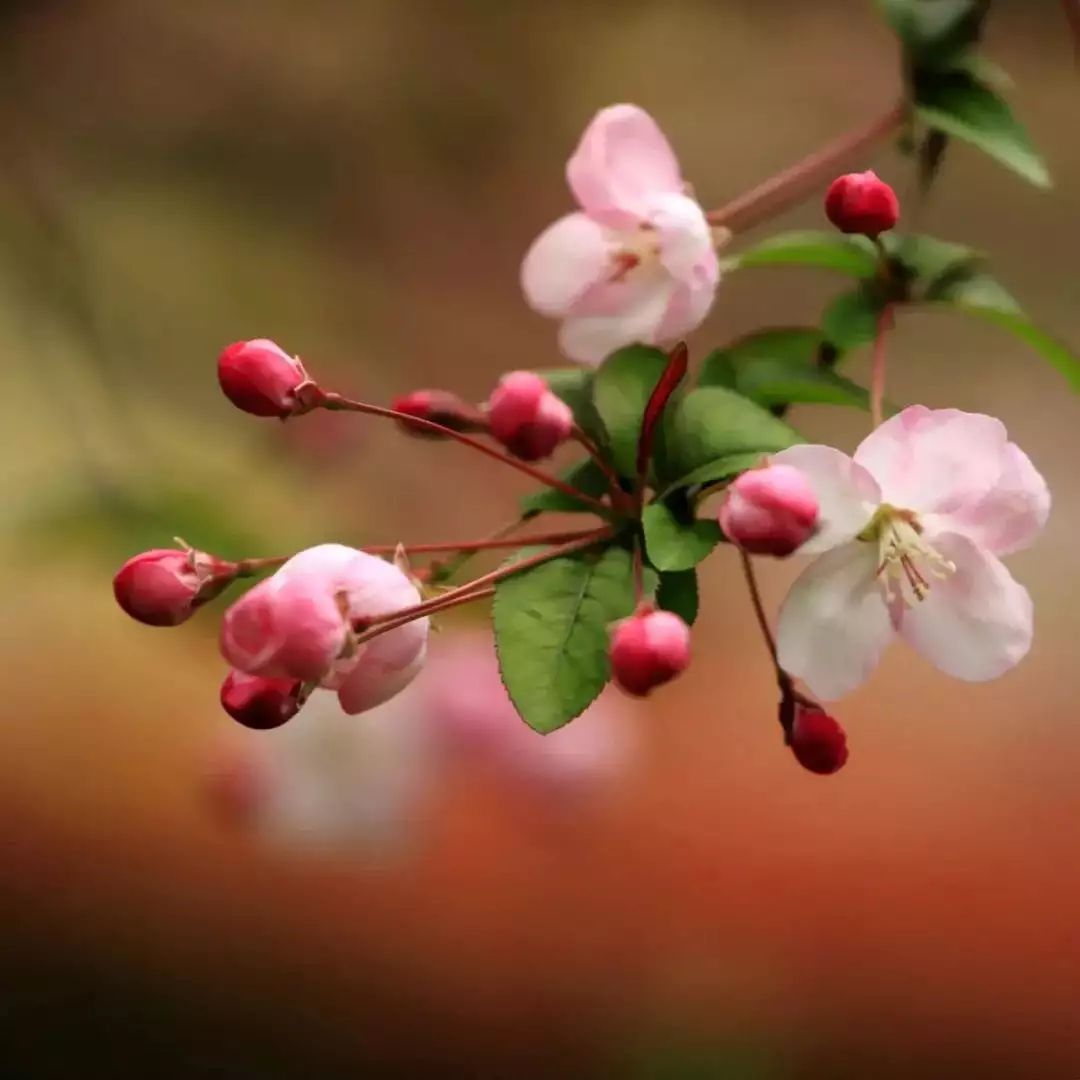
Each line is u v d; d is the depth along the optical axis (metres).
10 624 1.24
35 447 1.29
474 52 1.49
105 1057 1.14
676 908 1.19
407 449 1.40
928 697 1.28
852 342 0.94
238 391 0.91
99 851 1.19
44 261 1.37
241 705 0.90
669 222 0.92
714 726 1.26
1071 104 1.36
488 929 1.18
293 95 1.49
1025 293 1.36
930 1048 1.16
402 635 0.90
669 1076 1.14
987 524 0.91
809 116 1.45
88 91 1.45
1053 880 1.20
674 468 0.91
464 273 1.50
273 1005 1.17
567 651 0.90
